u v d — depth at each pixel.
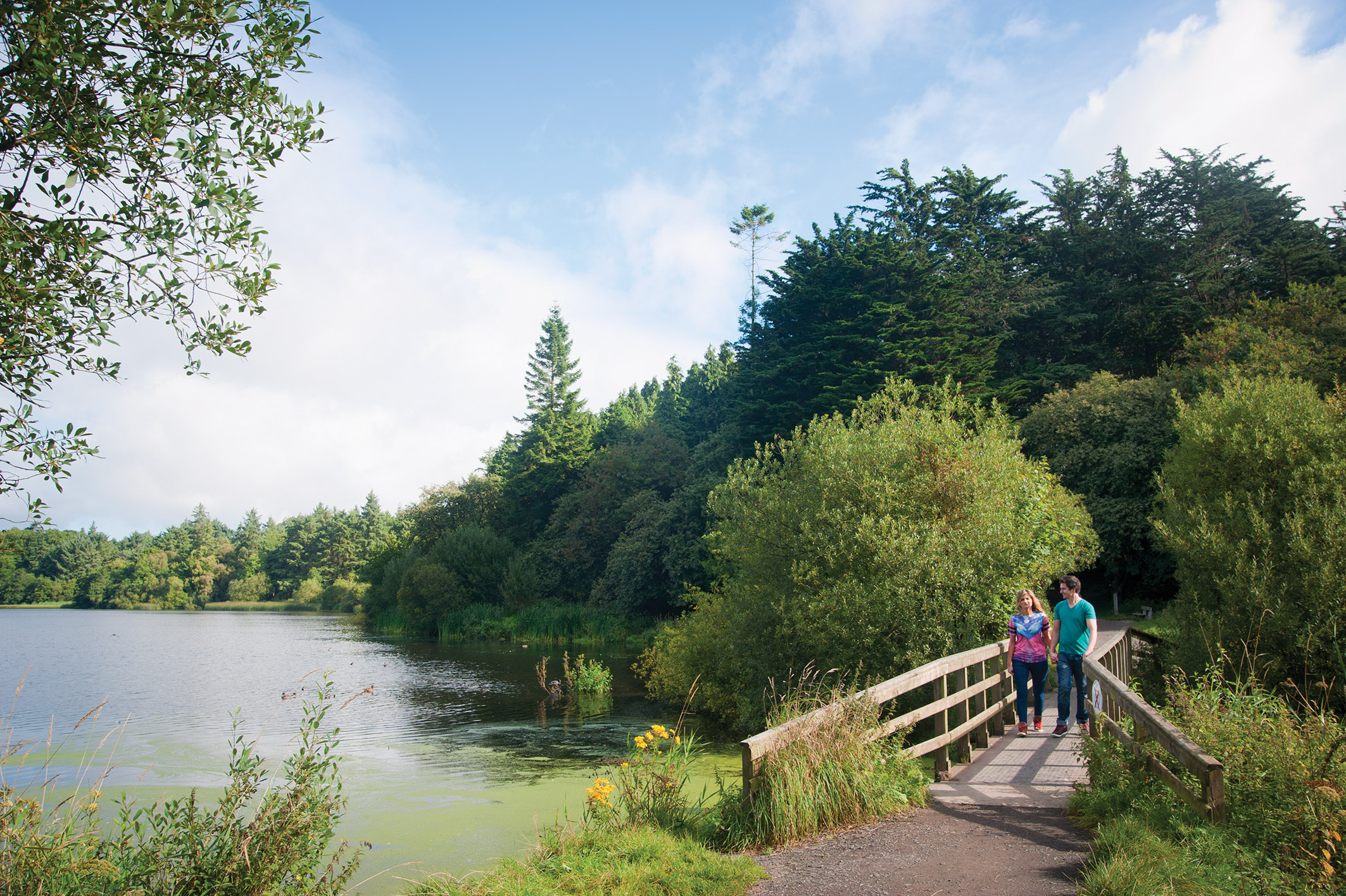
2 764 4.81
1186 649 11.88
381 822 9.16
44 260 4.34
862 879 5.09
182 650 39.03
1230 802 5.44
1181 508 12.60
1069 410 29.94
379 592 63.03
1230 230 41.34
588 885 5.06
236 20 4.54
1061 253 45.03
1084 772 7.71
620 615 41.47
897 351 30.55
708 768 11.09
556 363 72.31
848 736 6.72
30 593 118.25
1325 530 10.80
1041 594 14.02
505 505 62.78
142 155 4.43
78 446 4.64
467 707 19.61
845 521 12.81
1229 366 25.61
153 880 4.93
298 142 5.04
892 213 45.16
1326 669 10.48
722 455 37.69
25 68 4.12
